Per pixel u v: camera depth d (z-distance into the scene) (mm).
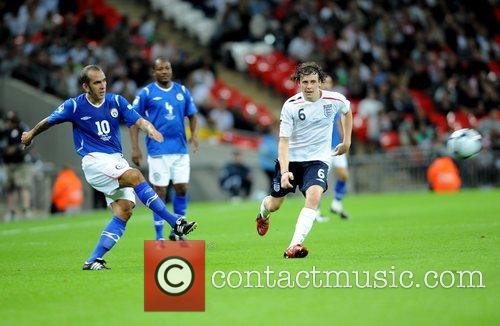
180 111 46469
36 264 38906
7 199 84250
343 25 117625
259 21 116625
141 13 122938
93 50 100125
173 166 46562
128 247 45281
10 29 106250
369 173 100938
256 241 45844
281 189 37938
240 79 115312
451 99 110250
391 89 108750
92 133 35531
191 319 24766
